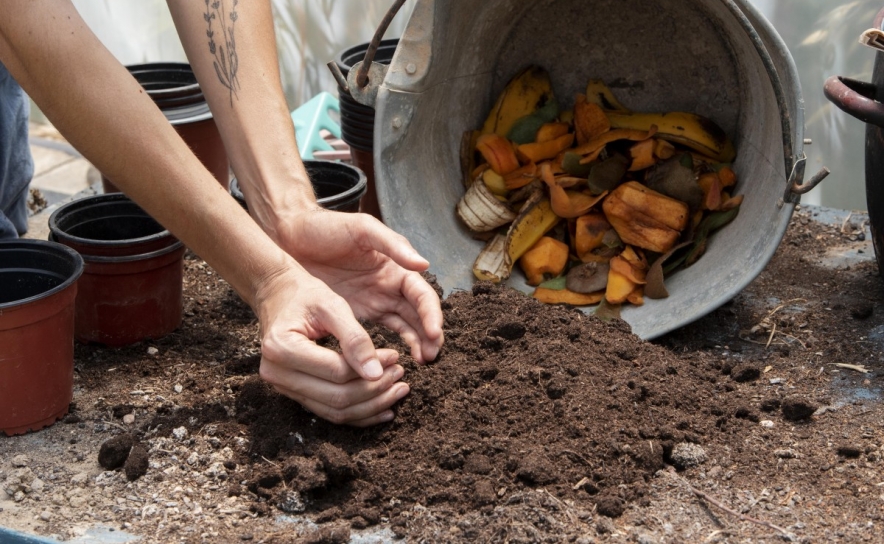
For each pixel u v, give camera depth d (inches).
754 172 78.9
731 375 70.3
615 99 90.0
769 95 75.6
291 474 57.1
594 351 68.1
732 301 83.0
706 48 82.8
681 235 80.8
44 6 54.0
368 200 99.6
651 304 77.9
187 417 64.9
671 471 58.6
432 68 78.2
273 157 66.2
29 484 59.2
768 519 54.1
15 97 90.9
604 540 52.4
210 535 54.1
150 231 81.3
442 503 55.6
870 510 54.6
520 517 53.4
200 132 92.3
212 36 66.3
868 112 66.9
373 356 55.0
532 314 71.2
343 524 54.7
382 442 59.9
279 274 58.0
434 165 85.6
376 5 128.6
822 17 110.2
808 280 86.5
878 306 80.4
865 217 99.5
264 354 56.0
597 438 58.9
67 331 65.4
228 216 57.8
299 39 132.5
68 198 113.6
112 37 137.9
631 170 83.8
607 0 85.2
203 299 85.4
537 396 62.6
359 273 66.5
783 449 60.7
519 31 88.8
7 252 68.9
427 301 63.5
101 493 58.3
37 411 64.6
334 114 130.9
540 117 89.0
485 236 85.8
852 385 68.9
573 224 84.4
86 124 55.3
